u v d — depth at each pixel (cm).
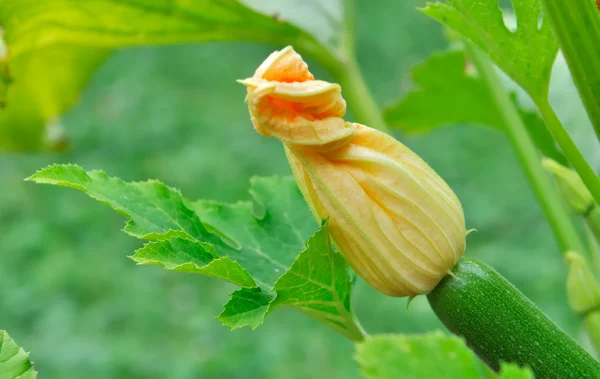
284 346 199
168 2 76
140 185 56
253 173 282
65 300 227
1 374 50
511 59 51
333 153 50
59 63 92
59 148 104
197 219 57
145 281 233
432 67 81
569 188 59
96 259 245
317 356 197
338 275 52
